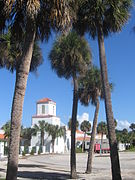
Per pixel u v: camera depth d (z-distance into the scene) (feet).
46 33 35.32
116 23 44.93
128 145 335.67
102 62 44.09
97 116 73.77
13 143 29.96
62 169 85.30
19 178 60.54
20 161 130.31
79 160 141.28
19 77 31.14
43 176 64.75
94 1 44.65
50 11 31.65
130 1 45.01
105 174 67.21
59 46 62.95
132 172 71.20
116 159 40.57
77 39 62.13
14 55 56.59
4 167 88.53
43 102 253.44
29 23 32.19
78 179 57.93
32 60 61.36
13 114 30.45
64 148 263.70
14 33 36.76
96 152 248.73
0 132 242.17
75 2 33.96
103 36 46.98
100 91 75.25
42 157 169.68
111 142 41.16
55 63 63.36
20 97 30.71
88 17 45.93
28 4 29.68
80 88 76.84
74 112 62.54
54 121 248.73
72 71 63.57
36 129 237.86
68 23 31.96
